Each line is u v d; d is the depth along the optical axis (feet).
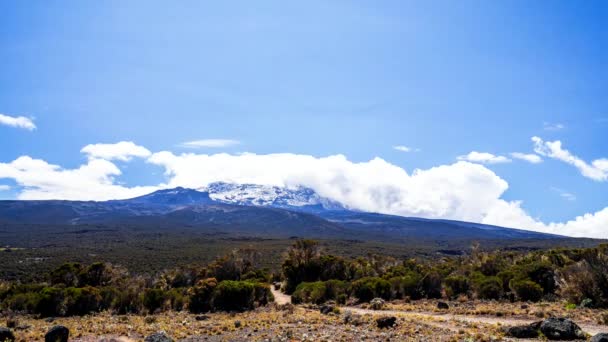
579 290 97.14
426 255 454.40
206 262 315.99
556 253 158.20
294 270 196.24
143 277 218.38
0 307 128.98
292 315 92.63
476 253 196.85
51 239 599.57
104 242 560.61
